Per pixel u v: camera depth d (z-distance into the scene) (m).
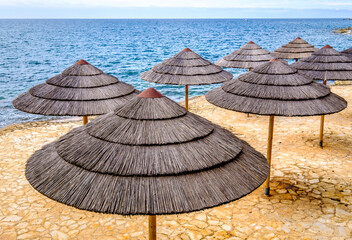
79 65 7.61
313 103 5.83
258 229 5.95
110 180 3.37
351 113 12.99
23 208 6.72
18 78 27.66
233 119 12.87
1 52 47.00
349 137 10.44
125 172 3.38
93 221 6.29
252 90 6.13
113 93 7.18
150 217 4.11
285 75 6.30
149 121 3.88
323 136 10.59
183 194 3.29
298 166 8.46
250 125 12.02
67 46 58.03
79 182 3.44
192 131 3.89
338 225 5.98
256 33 105.00
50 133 11.54
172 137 3.72
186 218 6.34
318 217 6.25
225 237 5.74
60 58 41.62
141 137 3.68
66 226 6.13
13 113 16.22
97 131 3.91
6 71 31.11
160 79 10.25
